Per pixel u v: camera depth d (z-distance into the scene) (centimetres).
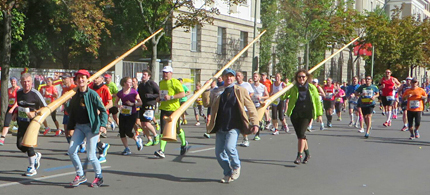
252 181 941
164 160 1176
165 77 1223
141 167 1076
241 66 4188
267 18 4309
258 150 1372
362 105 1728
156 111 2803
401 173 1056
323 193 849
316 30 4147
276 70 4494
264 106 910
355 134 1858
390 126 2258
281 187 891
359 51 5097
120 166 1086
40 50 3170
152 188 868
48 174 978
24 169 1028
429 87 3491
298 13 4006
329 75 6425
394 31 4872
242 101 866
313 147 1459
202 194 827
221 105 873
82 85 821
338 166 1127
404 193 865
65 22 2711
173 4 2620
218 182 926
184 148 1253
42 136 1666
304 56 4678
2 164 1088
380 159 1245
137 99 1240
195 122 2425
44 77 2656
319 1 3959
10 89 1425
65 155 1238
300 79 1091
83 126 846
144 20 2636
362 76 7412
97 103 831
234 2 3028
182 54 3612
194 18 2650
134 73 2939
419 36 5431
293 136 1745
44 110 778
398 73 6706
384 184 938
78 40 3016
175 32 3531
